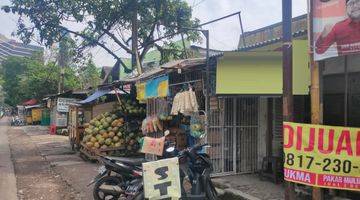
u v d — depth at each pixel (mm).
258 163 10039
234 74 7977
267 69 7953
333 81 7785
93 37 21094
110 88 15766
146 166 6535
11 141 25172
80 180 11180
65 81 44062
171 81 10945
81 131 17141
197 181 7371
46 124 47312
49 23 19781
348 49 5383
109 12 19578
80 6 19406
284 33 5723
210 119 9547
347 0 5371
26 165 14555
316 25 5566
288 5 5699
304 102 8742
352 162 5480
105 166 7789
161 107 11578
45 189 10352
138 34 21359
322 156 5516
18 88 64500
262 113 10039
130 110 14344
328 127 5500
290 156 5621
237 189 8586
